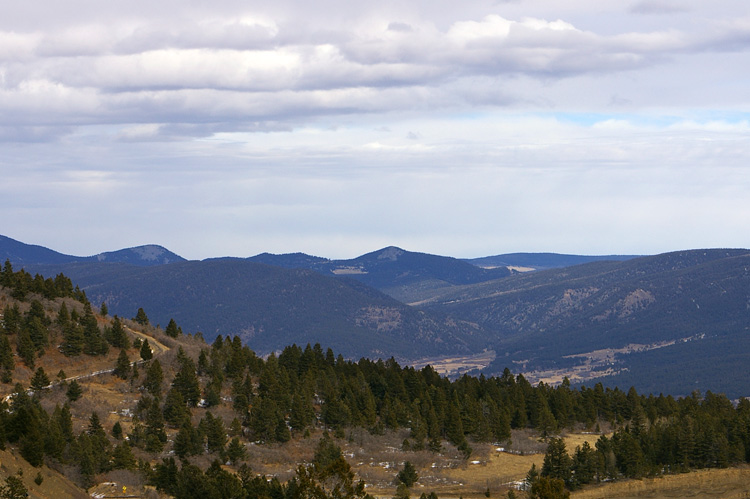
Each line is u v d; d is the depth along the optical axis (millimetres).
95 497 150375
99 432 176000
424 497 161125
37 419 154875
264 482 156000
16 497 125250
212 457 185875
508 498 171875
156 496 153000
